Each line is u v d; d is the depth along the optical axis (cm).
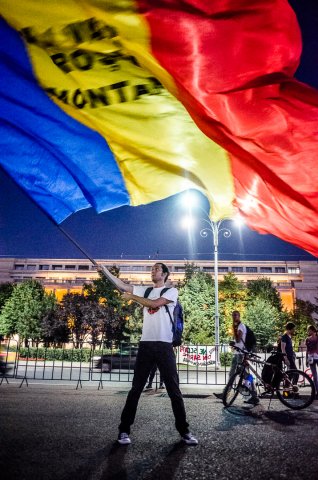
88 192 448
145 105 369
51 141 418
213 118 345
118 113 385
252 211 437
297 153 343
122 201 458
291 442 429
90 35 318
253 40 290
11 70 365
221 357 1827
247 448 398
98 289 2883
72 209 449
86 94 370
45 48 337
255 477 312
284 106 315
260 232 462
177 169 432
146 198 454
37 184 422
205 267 6431
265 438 446
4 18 326
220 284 3659
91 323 2275
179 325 756
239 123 335
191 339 2845
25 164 415
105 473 311
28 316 3259
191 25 290
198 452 377
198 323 2889
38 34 329
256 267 6375
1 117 404
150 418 543
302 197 379
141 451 374
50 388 899
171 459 352
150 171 435
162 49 305
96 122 398
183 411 407
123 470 319
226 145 369
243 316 3350
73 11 309
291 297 5444
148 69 334
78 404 654
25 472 308
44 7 312
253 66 302
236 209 446
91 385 999
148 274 6106
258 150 353
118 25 302
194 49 300
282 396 686
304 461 359
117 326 2417
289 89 307
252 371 710
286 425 529
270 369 720
